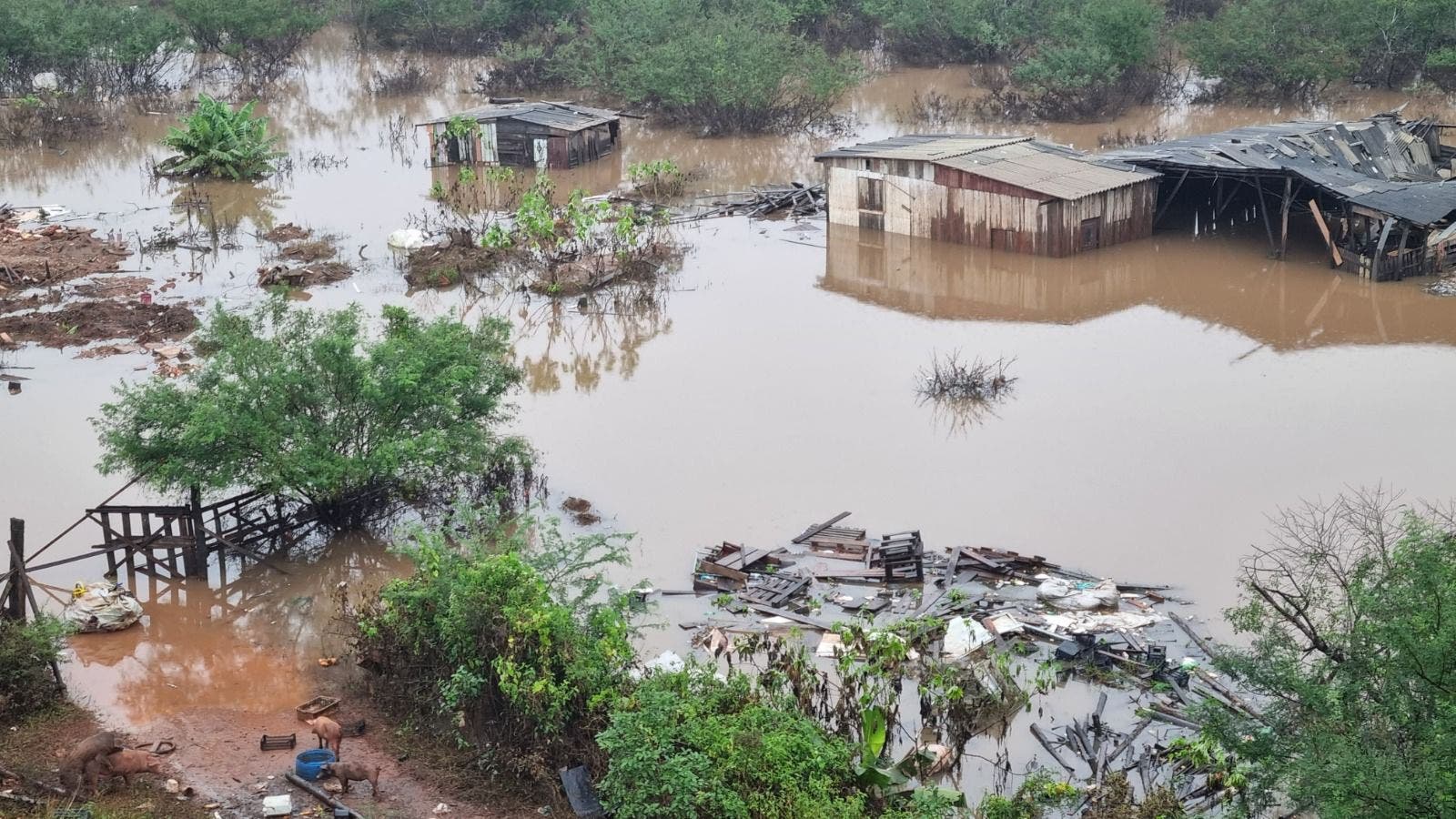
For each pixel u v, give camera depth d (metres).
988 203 39.88
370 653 18.67
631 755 15.25
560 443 27.05
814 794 15.20
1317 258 38.53
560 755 16.23
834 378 30.36
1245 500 23.67
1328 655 15.13
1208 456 25.50
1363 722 13.98
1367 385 28.86
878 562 21.77
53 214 45.25
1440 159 44.09
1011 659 19.27
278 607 21.42
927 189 41.09
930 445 26.50
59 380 30.31
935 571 21.77
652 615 20.72
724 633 20.03
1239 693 17.95
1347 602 15.91
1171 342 32.12
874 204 42.56
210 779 16.52
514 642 16.64
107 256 40.22
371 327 34.06
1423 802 12.38
